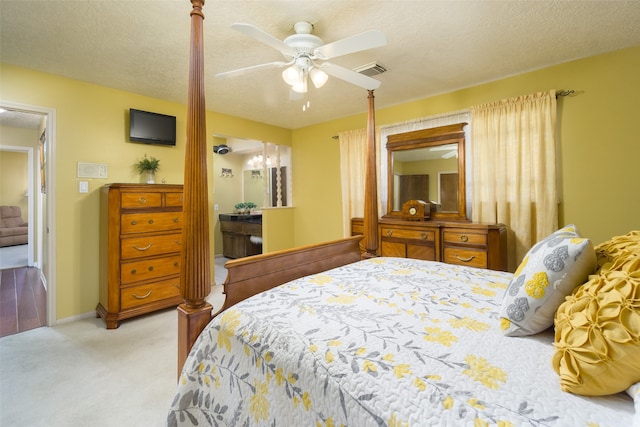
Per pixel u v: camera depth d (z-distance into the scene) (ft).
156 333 8.61
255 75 9.25
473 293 4.69
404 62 8.66
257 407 3.24
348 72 6.68
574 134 8.73
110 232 9.02
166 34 6.95
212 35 7.04
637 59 7.84
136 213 9.46
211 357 3.84
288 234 16.31
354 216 13.58
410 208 11.31
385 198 12.84
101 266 9.93
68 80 9.40
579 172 8.69
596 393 2.32
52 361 7.10
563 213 8.95
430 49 7.91
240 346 3.56
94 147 9.95
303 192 16.17
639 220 7.93
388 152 12.51
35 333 8.64
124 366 6.89
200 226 4.29
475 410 2.19
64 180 9.41
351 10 6.20
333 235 14.88
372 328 3.46
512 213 9.57
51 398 5.78
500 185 9.69
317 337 3.26
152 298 9.78
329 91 10.80
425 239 10.30
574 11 6.31
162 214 10.02
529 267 3.59
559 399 2.30
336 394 2.67
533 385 2.47
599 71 8.31
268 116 14.03
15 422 5.15
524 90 9.48
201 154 4.29
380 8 6.15
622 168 8.10
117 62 8.34
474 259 9.31
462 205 10.73
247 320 3.75
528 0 5.95
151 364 6.98
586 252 3.17
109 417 5.30
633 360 2.21
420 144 11.68
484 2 6.01
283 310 3.95
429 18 6.52
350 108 12.84
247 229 18.58
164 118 11.23
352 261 7.38
